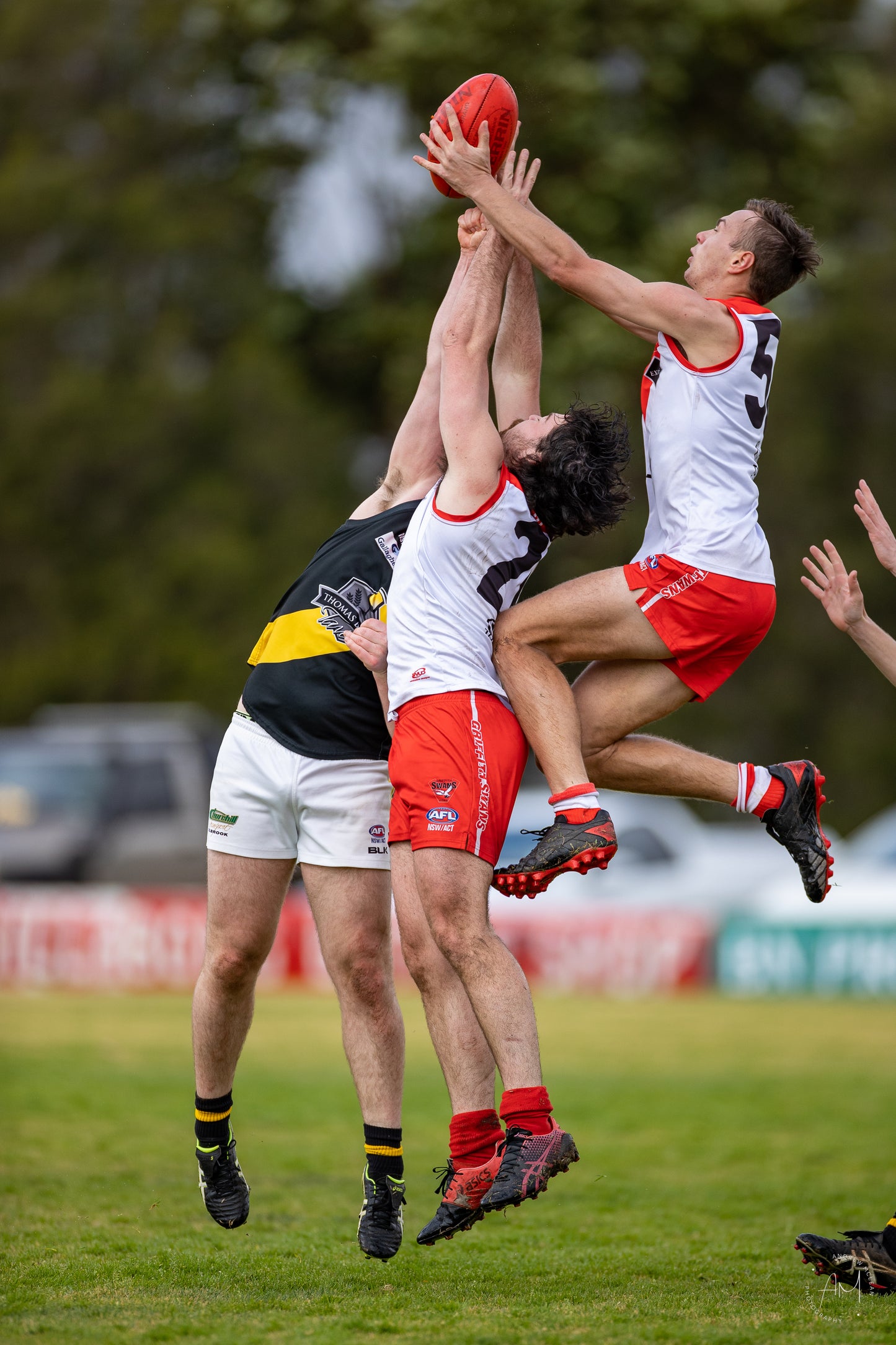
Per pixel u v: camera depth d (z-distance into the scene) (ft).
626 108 273.54
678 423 54.08
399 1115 57.00
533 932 181.47
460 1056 54.49
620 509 55.88
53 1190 74.54
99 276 371.15
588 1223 69.72
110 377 367.66
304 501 356.79
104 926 180.65
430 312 306.76
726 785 56.85
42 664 343.05
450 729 52.47
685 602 53.67
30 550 359.05
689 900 205.57
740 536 54.03
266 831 57.26
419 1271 57.31
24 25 385.50
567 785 52.90
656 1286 54.80
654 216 272.72
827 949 177.47
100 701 341.62
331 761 56.39
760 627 54.85
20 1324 47.65
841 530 353.92
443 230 299.99
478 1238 65.57
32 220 367.86
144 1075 118.52
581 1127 100.07
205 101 330.34
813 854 57.31
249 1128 97.50
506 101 57.00
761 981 178.09
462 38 254.88
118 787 206.18
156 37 372.17
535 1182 49.60
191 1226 66.13
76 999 170.60
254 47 296.51
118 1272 56.13
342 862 56.49
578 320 263.08
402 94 274.77
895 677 60.75
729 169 286.66
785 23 273.13
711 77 278.67
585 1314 49.67
